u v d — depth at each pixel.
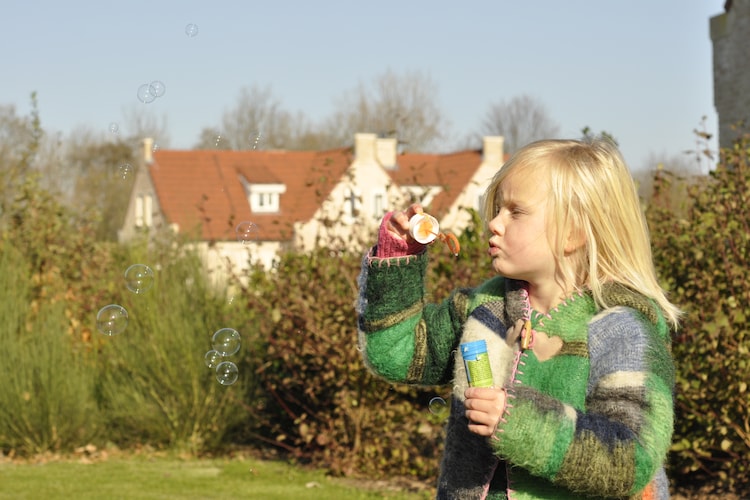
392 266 2.50
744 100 13.63
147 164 33.19
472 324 2.35
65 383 8.51
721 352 5.91
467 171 36.25
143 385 8.54
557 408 2.00
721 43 14.02
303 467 7.70
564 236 2.24
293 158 34.31
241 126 53.56
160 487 7.02
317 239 7.82
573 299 2.22
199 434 8.41
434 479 7.03
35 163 11.73
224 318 8.59
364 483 7.09
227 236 8.86
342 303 7.21
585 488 1.99
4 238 9.94
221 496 6.69
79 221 10.57
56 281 9.84
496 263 2.31
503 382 2.24
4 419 8.35
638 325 2.14
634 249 2.27
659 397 2.05
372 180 35.34
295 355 7.44
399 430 7.31
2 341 8.55
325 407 7.71
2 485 7.12
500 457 2.08
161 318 8.55
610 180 2.26
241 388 8.36
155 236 9.80
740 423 5.97
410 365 2.52
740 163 6.32
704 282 6.04
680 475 6.55
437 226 2.46
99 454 8.45
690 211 6.59
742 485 6.23
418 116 49.81
